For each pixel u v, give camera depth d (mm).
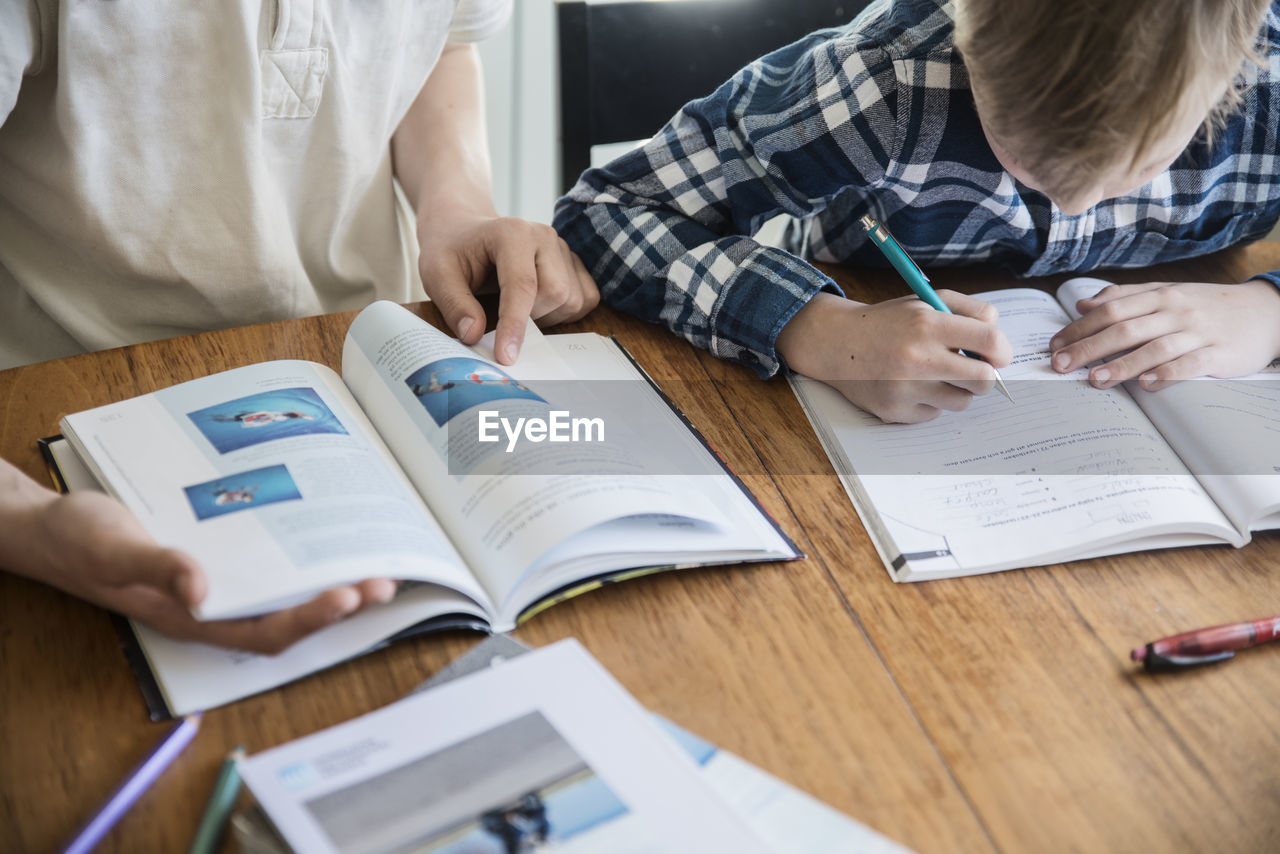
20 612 519
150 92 786
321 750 427
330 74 875
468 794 410
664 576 572
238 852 417
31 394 666
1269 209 917
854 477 654
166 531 502
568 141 1218
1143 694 522
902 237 879
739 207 827
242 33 786
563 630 530
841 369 723
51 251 863
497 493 549
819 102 767
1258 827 456
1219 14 540
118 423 590
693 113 847
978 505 634
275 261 925
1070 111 563
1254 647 553
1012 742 489
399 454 599
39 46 727
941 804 453
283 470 548
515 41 1673
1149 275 916
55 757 452
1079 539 609
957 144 781
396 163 1055
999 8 578
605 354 760
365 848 386
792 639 537
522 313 726
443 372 636
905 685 516
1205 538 630
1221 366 750
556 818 402
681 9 1162
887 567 593
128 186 822
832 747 477
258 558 487
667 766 427
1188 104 562
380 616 503
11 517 506
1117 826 451
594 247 849
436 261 796
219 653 492
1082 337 779
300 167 935
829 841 426
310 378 650
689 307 781
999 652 541
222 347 727
